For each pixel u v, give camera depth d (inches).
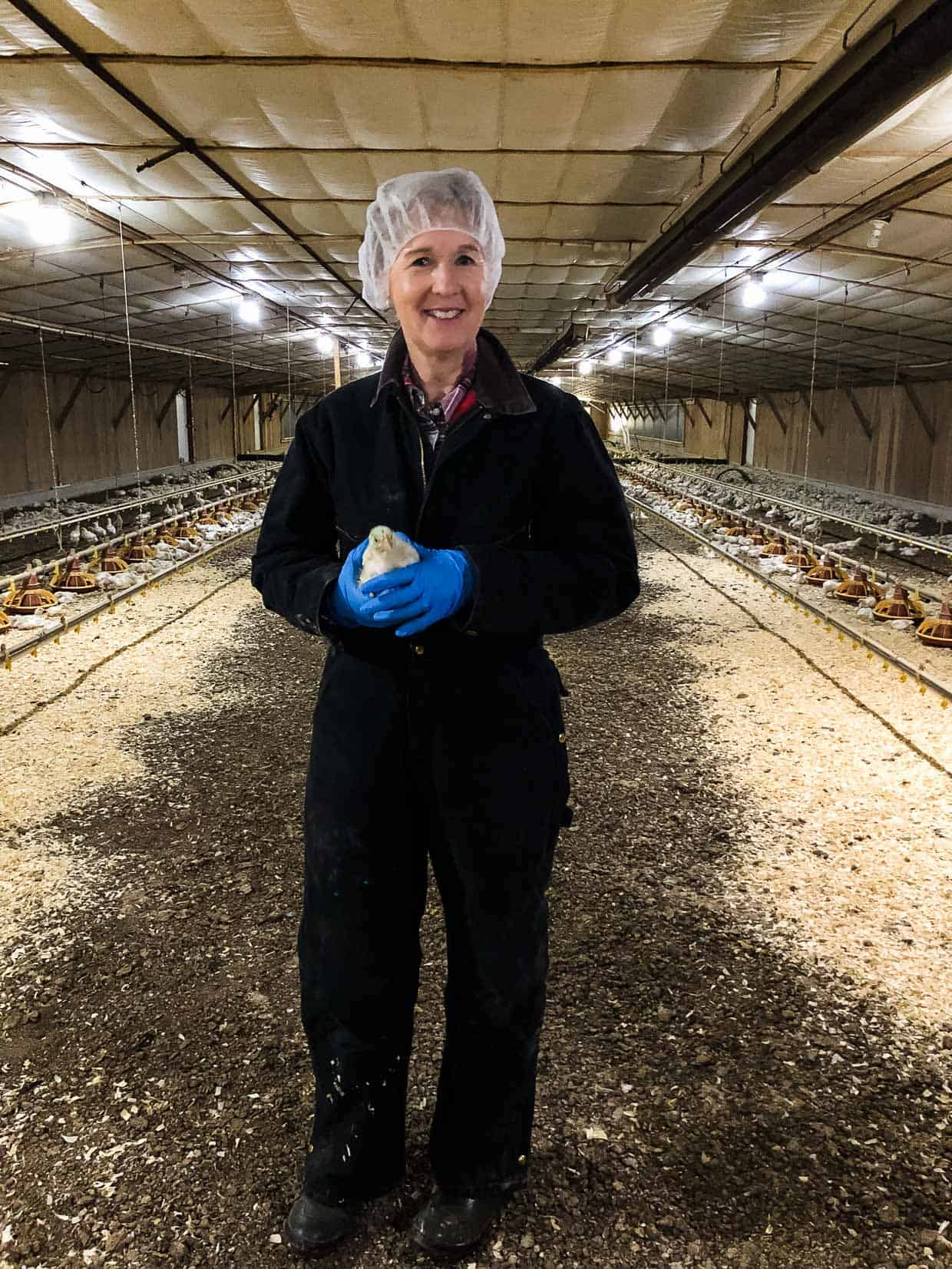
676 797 158.6
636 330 596.7
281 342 709.9
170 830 144.0
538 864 63.7
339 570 59.2
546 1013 98.9
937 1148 80.4
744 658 250.4
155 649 252.1
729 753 179.5
